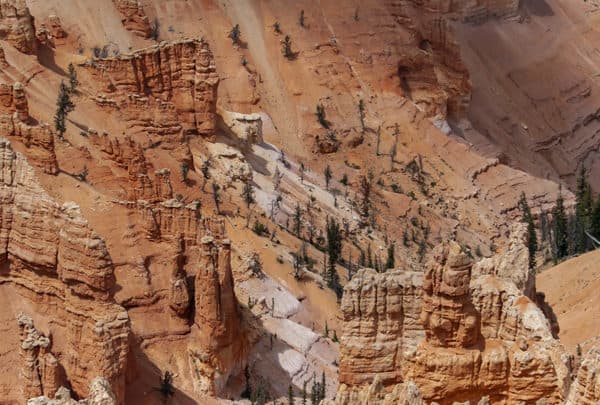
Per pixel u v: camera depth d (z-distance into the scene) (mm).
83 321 66875
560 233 122250
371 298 61969
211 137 127812
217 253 80562
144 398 71125
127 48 156375
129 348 68625
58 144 92312
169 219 83938
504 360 60250
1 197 70375
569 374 58719
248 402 81188
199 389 78062
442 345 60406
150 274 82438
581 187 149500
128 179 90812
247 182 124438
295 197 135375
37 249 69000
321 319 104312
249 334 89062
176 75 126125
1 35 111438
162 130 112688
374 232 139625
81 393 66000
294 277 108875
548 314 80875
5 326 68188
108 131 106938
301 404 82875
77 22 155125
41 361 64938
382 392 55188
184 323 81062
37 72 110188
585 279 93812
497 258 76000
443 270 59719
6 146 71312
